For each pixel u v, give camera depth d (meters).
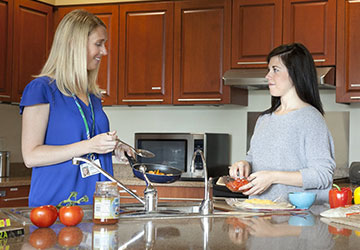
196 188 3.86
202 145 4.05
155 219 1.66
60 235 1.36
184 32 4.22
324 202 2.15
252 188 2.03
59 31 2.08
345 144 4.11
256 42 4.03
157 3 4.29
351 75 3.79
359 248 1.25
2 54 4.09
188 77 4.21
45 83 2.02
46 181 2.00
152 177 1.90
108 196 1.54
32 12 4.30
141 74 4.33
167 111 4.64
